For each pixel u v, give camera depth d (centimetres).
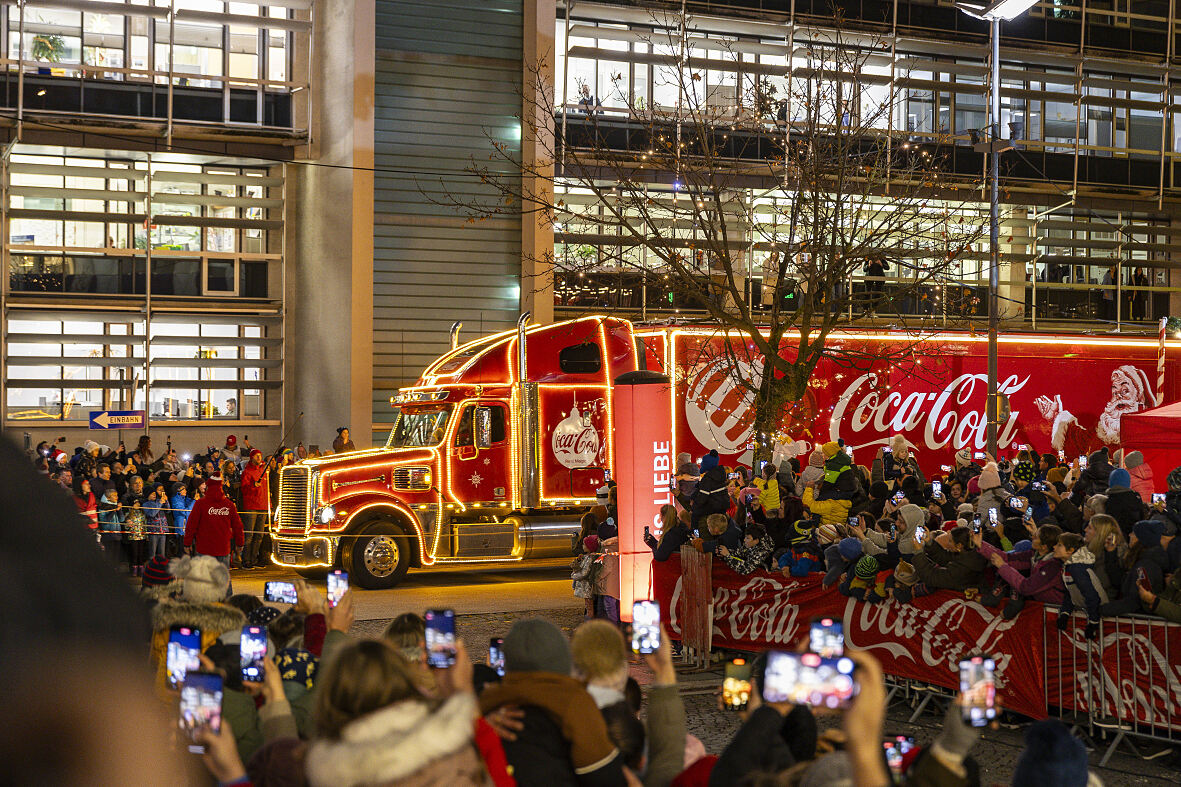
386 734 228
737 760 325
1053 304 3162
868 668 220
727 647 1123
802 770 309
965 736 302
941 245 2430
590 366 1839
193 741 238
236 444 2514
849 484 1312
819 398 1944
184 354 2756
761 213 2798
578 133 2717
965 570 889
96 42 2586
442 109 2578
